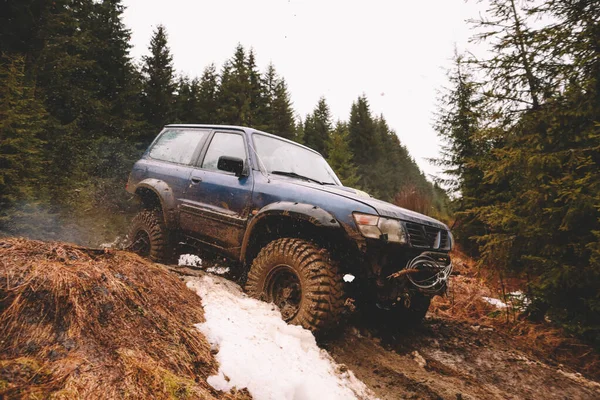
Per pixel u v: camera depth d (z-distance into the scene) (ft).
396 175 120.06
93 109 34.35
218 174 11.50
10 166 15.87
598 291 12.03
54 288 4.52
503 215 14.52
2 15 25.48
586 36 12.73
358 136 118.01
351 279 8.39
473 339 11.37
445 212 42.57
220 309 7.02
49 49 26.55
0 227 15.74
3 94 16.08
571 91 13.32
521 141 15.46
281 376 5.56
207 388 4.54
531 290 14.16
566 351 11.71
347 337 9.46
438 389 7.61
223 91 88.48
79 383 3.52
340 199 8.54
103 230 22.39
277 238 10.09
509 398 8.09
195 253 13.07
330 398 5.67
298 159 12.67
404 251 8.41
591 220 12.21
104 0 46.06
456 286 18.51
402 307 11.24
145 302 5.49
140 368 4.08
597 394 8.87
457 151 32.86
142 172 14.24
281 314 8.31
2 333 3.77
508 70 15.64
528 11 14.75
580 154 12.78
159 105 58.54
